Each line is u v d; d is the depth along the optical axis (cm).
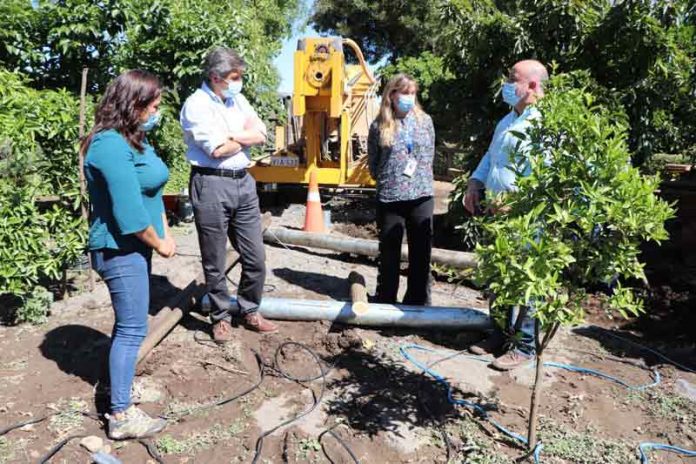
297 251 708
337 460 305
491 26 651
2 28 670
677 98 641
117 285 309
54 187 502
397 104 450
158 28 726
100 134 292
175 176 895
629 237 277
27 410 343
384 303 491
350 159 991
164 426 332
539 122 288
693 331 495
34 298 459
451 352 439
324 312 464
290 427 335
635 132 618
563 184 274
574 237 289
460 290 593
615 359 439
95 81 728
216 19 778
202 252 414
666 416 358
